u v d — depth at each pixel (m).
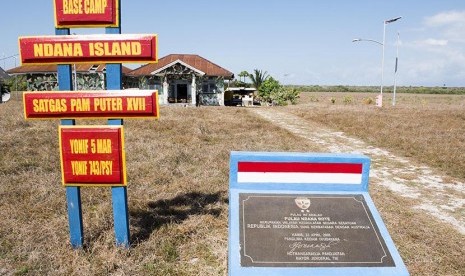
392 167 10.00
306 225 3.93
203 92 38.59
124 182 4.64
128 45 4.54
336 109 29.70
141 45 4.54
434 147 12.16
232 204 4.10
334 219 4.02
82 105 4.59
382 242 3.84
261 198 4.18
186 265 4.51
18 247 4.67
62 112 4.61
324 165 4.32
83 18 4.52
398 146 12.74
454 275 4.44
